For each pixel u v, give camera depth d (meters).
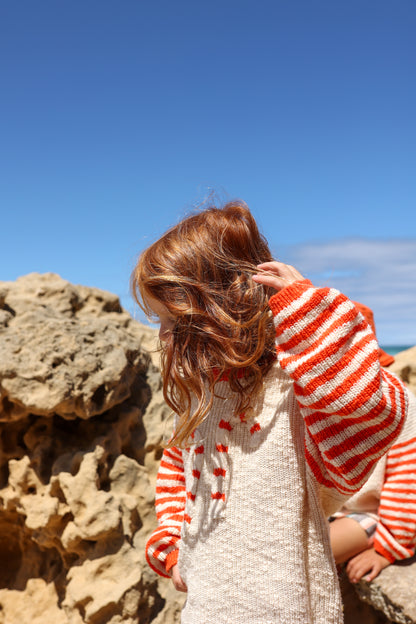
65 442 2.58
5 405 2.48
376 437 1.08
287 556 1.16
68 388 2.39
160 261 1.24
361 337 1.08
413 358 3.65
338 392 1.04
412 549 1.96
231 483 1.23
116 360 2.60
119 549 2.33
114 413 2.72
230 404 1.27
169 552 1.49
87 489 2.36
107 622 2.20
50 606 2.43
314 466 1.19
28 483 2.47
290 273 1.18
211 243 1.23
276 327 1.12
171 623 2.34
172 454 1.59
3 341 2.46
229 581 1.18
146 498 2.55
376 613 2.24
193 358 1.21
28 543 2.62
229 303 1.19
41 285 3.04
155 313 1.34
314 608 1.16
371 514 2.06
